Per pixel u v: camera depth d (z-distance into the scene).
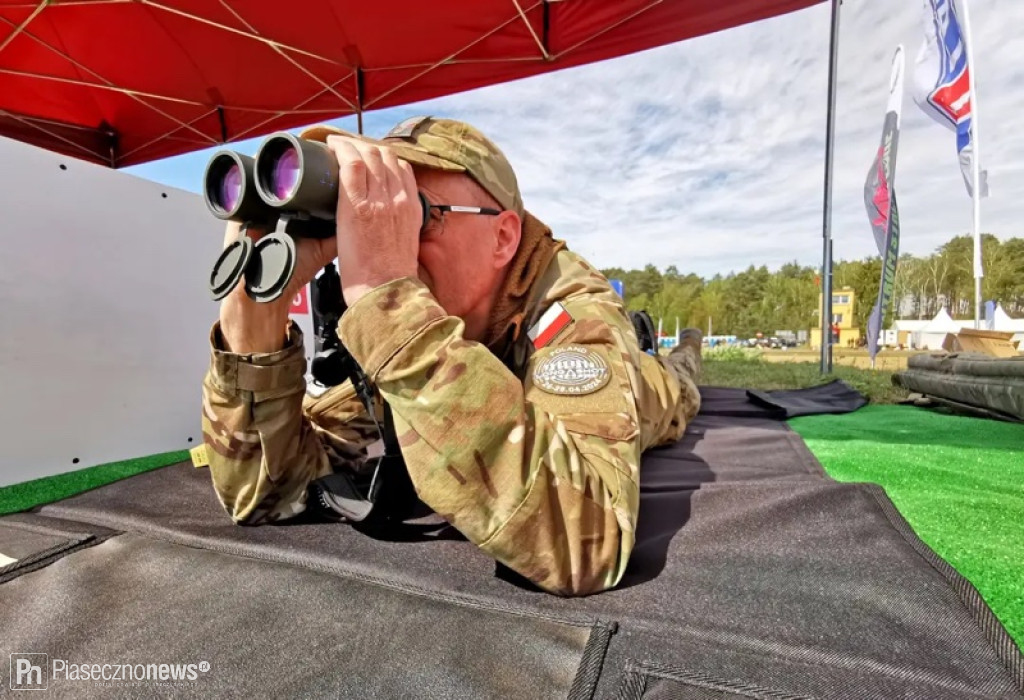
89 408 2.16
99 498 1.54
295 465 1.23
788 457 1.97
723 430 2.59
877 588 0.87
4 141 1.88
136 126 7.04
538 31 5.45
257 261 0.83
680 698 0.63
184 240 2.50
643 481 1.60
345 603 0.88
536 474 0.80
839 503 1.24
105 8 4.77
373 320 0.80
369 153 0.84
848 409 3.30
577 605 0.85
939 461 2.00
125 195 2.26
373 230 0.82
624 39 5.57
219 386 1.10
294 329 1.13
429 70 6.14
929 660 0.69
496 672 0.69
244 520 1.24
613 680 0.66
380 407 1.10
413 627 0.80
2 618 0.89
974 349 4.48
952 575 0.91
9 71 5.62
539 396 0.98
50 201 2.01
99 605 0.91
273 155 0.82
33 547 1.19
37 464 2.01
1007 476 1.78
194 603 0.90
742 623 0.78
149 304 2.36
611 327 1.10
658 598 0.86
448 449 0.78
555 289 1.20
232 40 5.41
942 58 5.99
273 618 0.85
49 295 2.03
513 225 1.16
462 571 0.99
